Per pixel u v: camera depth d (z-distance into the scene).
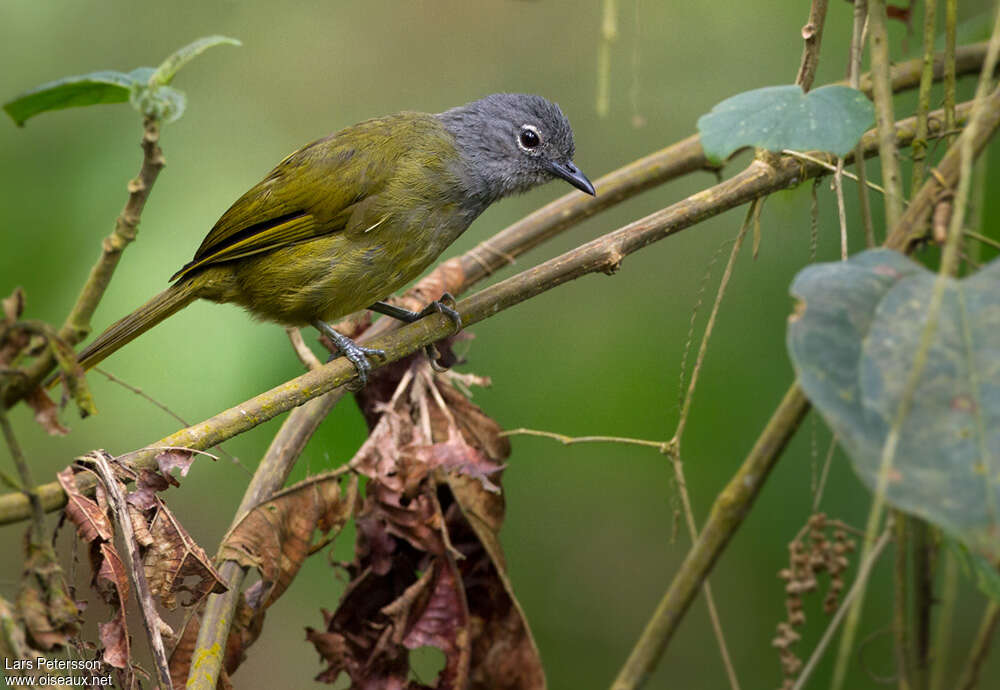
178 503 11.09
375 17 13.30
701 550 5.59
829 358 4.23
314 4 13.16
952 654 9.02
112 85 5.24
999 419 3.99
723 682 10.20
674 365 10.61
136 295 10.50
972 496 3.84
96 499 5.41
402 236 9.02
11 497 4.75
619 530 10.80
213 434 5.80
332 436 9.98
